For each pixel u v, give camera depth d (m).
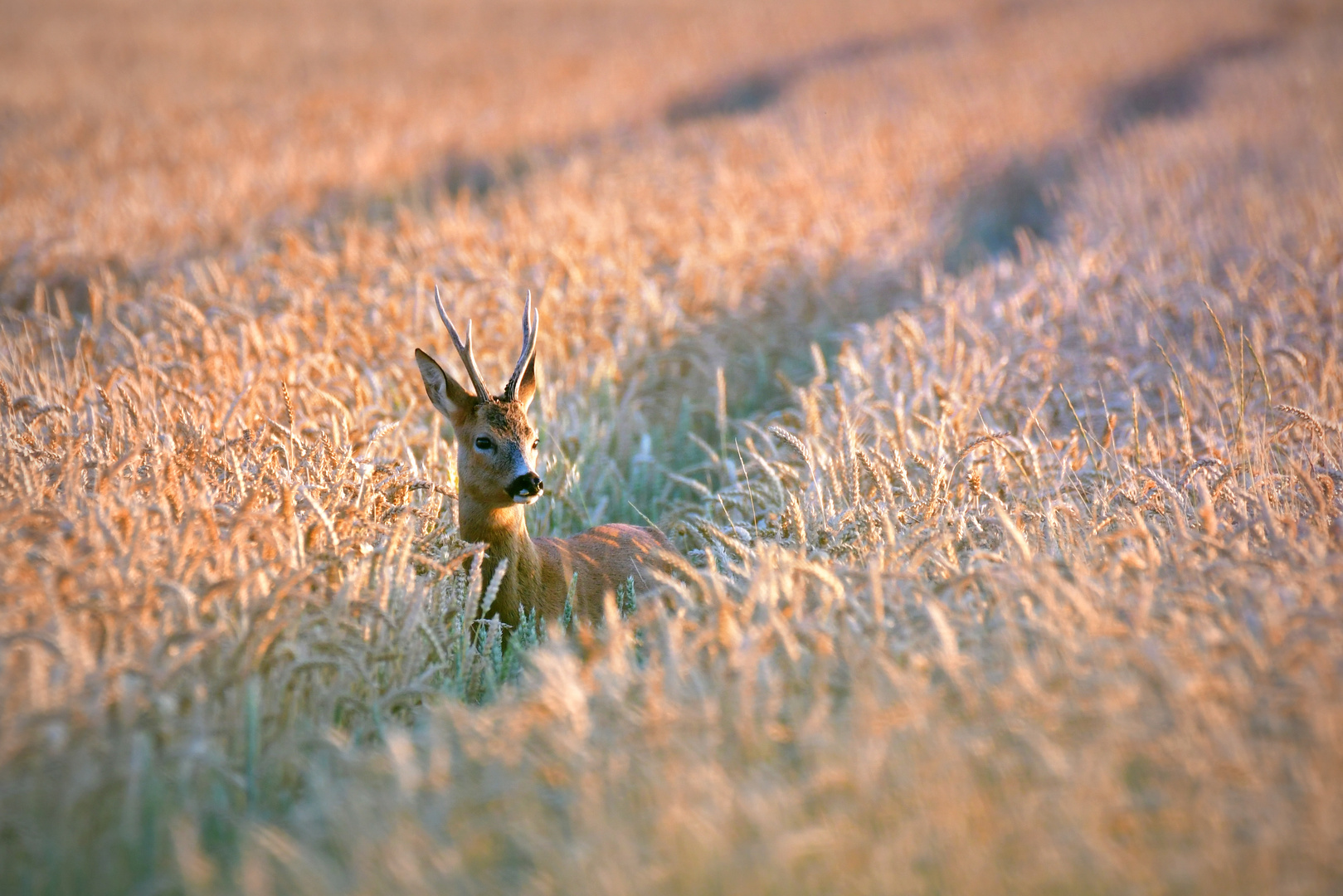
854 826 14.26
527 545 26.33
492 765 15.34
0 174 71.31
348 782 15.83
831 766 14.97
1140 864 13.50
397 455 30.73
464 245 50.59
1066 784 14.29
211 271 46.53
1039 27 158.25
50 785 14.94
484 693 21.34
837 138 89.44
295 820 15.78
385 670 19.95
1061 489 26.81
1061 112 101.50
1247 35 140.88
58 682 16.12
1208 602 18.48
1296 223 53.28
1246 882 13.11
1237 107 94.00
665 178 70.56
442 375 26.94
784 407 42.53
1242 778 14.41
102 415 28.59
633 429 38.25
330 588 21.06
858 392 34.88
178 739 16.56
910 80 122.31
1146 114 108.31
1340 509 24.39
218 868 15.19
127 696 16.08
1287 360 33.31
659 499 35.78
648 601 22.61
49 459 23.92
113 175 73.44
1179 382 35.94
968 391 35.16
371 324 39.53
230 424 29.39
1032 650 18.08
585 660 19.78
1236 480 25.98
